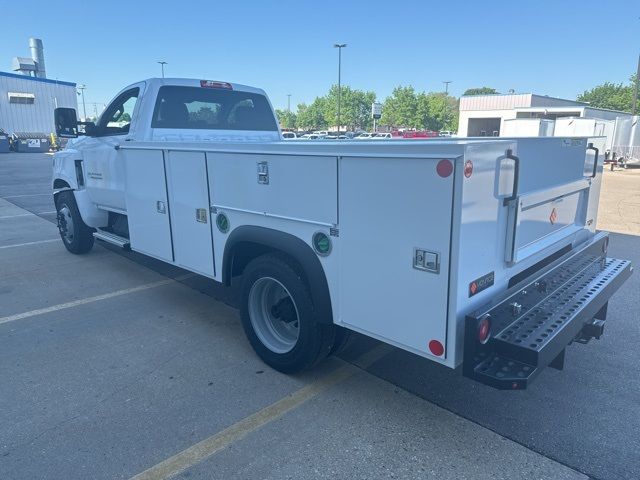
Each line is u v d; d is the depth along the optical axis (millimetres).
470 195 2391
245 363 3883
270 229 3424
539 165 3072
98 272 6328
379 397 3395
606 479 2609
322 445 2887
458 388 3510
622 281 3648
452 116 73625
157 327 4586
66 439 2949
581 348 4137
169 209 4445
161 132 5227
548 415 3178
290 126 96625
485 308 2574
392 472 2666
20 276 6160
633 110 33375
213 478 2629
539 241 3256
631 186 16828
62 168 6766
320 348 3418
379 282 2779
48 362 3910
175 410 3242
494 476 2633
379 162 2633
